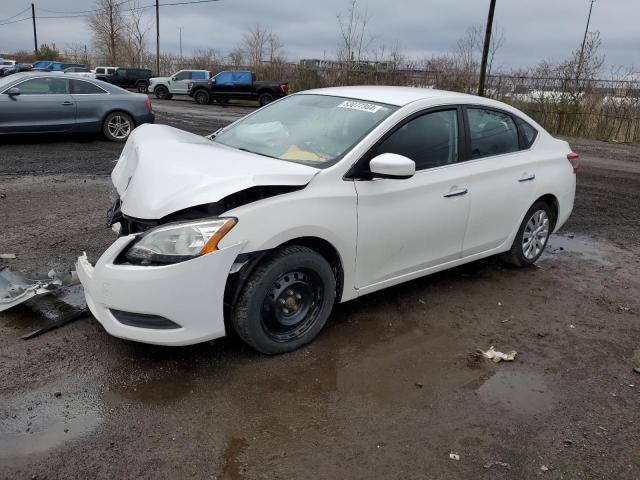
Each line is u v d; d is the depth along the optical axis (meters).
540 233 5.36
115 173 4.13
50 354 3.41
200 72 31.45
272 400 3.10
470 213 4.45
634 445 2.91
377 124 3.92
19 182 7.95
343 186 3.60
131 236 3.18
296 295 3.54
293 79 29.72
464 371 3.53
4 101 10.64
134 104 12.04
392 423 2.98
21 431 2.75
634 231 7.05
